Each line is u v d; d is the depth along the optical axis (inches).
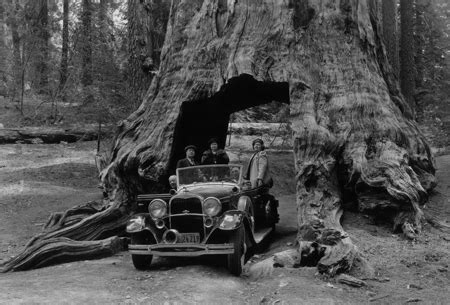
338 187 337.7
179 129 393.4
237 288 233.8
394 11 831.1
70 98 916.6
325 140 339.0
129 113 627.2
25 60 999.0
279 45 375.9
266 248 323.6
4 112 971.9
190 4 431.5
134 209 370.9
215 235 267.3
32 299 212.2
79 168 678.5
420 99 1050.1
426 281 239.1
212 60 390.3
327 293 220.5
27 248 323.3
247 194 300.2
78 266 295.7
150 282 242.2
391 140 361.1
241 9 391.2
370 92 374.3
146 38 615.2
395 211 313.4
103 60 681.0
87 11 863.1
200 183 307.0
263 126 870.4
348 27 394.0
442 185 424.2
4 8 1044.5
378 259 265.6
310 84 368.5
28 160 723.4
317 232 285.6
